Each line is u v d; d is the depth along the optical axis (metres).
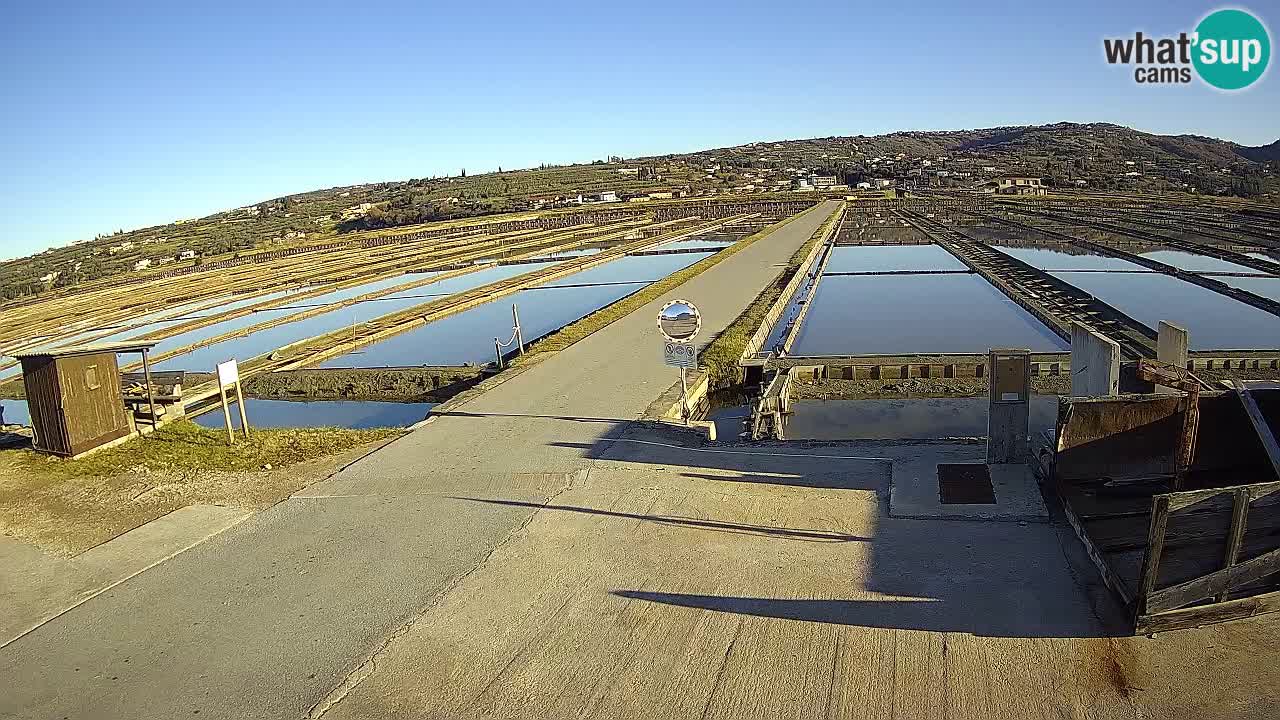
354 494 8.50
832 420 14.04
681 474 8.31
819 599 5.62
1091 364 8.20
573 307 30.17
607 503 7.66
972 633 5.08
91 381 10.67
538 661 5.15
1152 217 60.59
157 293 47.28
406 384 18.58
